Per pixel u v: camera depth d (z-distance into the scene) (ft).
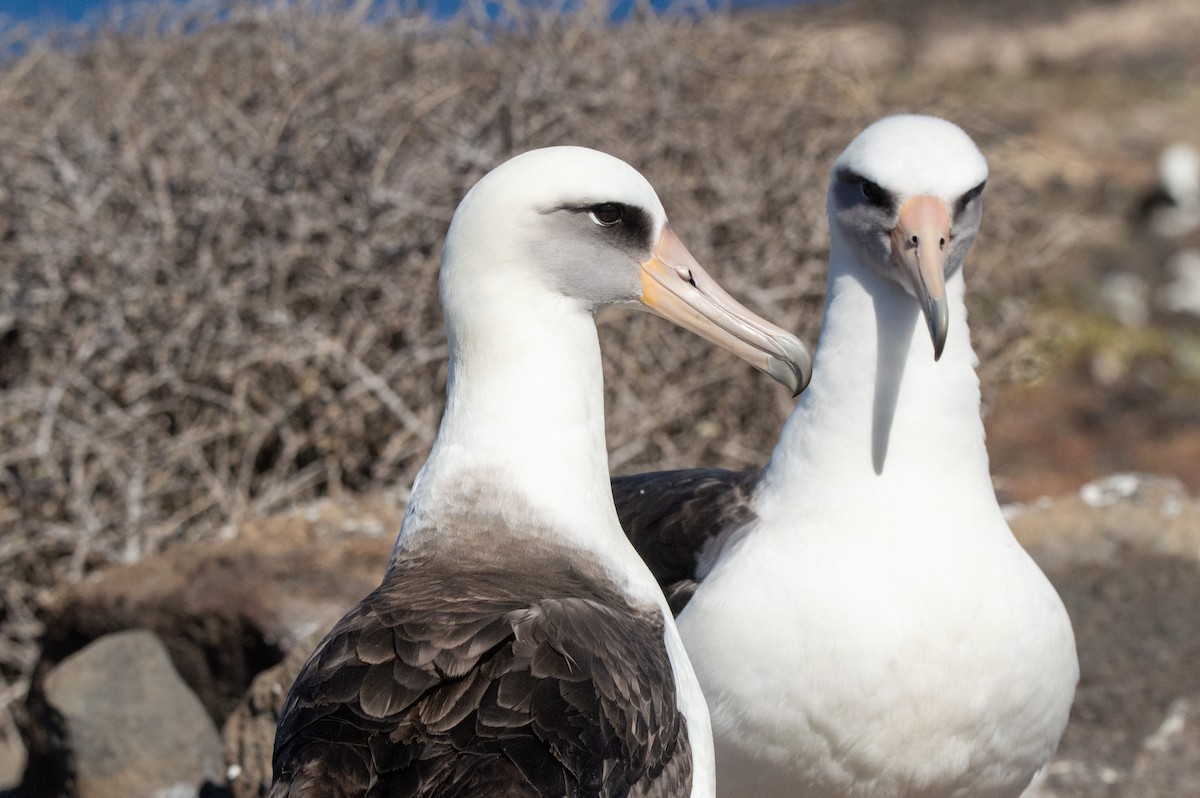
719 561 22.66
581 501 19.16
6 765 38.24
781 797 22.39
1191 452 61.36
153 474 40.50
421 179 42.47
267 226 41.81
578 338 19.62
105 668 31.09
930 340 22.25
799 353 20.11
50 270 40.70
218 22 44.78
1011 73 125.59
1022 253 53.62
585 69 45.88
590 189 19.22
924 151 22.29
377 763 14.97
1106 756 31.65
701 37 50.90
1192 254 83.66
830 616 21.33
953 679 21.30
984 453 22.59
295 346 40.88
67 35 47.44
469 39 46.96
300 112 41.88
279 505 41.63
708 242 45.19
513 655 15.94
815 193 47.03
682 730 17.97
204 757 30.81
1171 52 130.21
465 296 19.21
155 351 40.68
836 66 53.78
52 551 40.81
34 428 40.52
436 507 18.97
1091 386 67.87
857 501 21.90
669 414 43.14
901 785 21.88
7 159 42.19
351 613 17.29
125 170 41.37
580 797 15.51
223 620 32.65
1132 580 35.94
